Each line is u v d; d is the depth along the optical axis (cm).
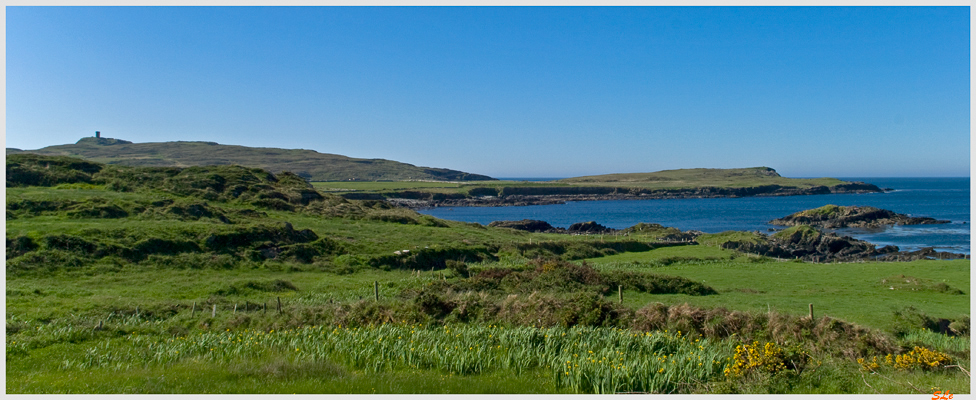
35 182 6744
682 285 3619
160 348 1845
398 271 4619
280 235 5000
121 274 3797
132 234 4456
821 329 1969
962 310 2959
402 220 7350
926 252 7406
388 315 2339
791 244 8325
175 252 4353
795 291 3700
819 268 5081
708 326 2077
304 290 3628
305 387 1382
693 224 13212
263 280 3709
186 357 1798
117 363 1720
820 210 13188
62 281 3509
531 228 10631
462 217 15988
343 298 3281
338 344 1828
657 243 6962
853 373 1474
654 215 15925
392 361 1675
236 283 3566
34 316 2414
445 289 3378
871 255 7650
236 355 1800
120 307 2698
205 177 7725
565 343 1806
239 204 7038
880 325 2512
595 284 3562
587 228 10400
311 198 8088
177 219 5544
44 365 1711
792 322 2034
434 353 1675
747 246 7362
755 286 3950
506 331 1914
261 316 2538
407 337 1900
